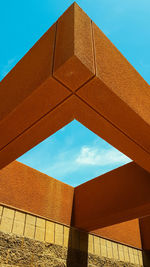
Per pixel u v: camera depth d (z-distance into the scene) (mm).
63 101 2494
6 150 3262
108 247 6039
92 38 2396
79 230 5543
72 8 2424
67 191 5715
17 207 4484
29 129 2893
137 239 7047
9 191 4488
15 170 4766
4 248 3979
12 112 2625
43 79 2281
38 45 2770
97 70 2229
